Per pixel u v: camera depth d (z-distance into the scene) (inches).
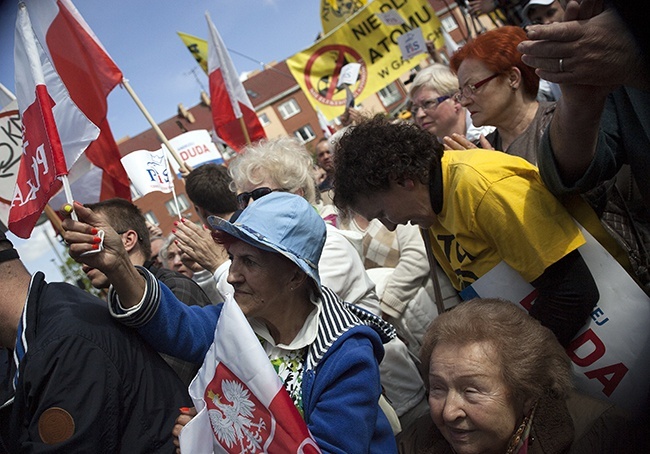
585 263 75.9
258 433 59.8
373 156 81.2
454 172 79.8
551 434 63.0
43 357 65.6
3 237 76.2
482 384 61.9
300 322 72.5
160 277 104.3
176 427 69.5
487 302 67.1
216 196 126.5
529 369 62.1
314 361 68.8
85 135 110.0
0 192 148.2
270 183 105.4
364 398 66.5
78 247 67.2
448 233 85.1
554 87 168.6
